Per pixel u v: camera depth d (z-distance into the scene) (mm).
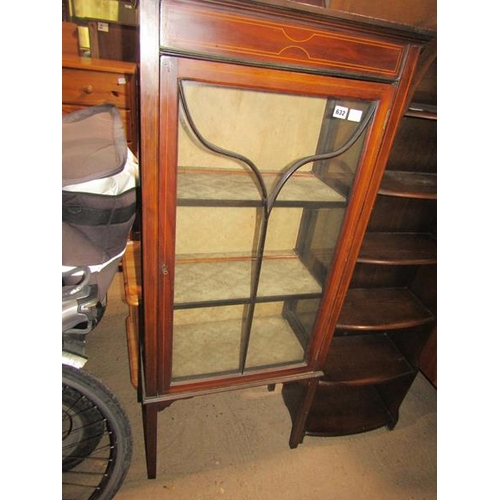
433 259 1089
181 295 884
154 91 577
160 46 547
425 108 1005
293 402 1325
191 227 978
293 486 1180
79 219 708
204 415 1385
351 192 807
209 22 551
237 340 1105
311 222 1033
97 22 1817
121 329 1721
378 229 1229
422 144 1130
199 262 1019
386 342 1399
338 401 1422
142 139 612
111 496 999
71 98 1744
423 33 639
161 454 1227
